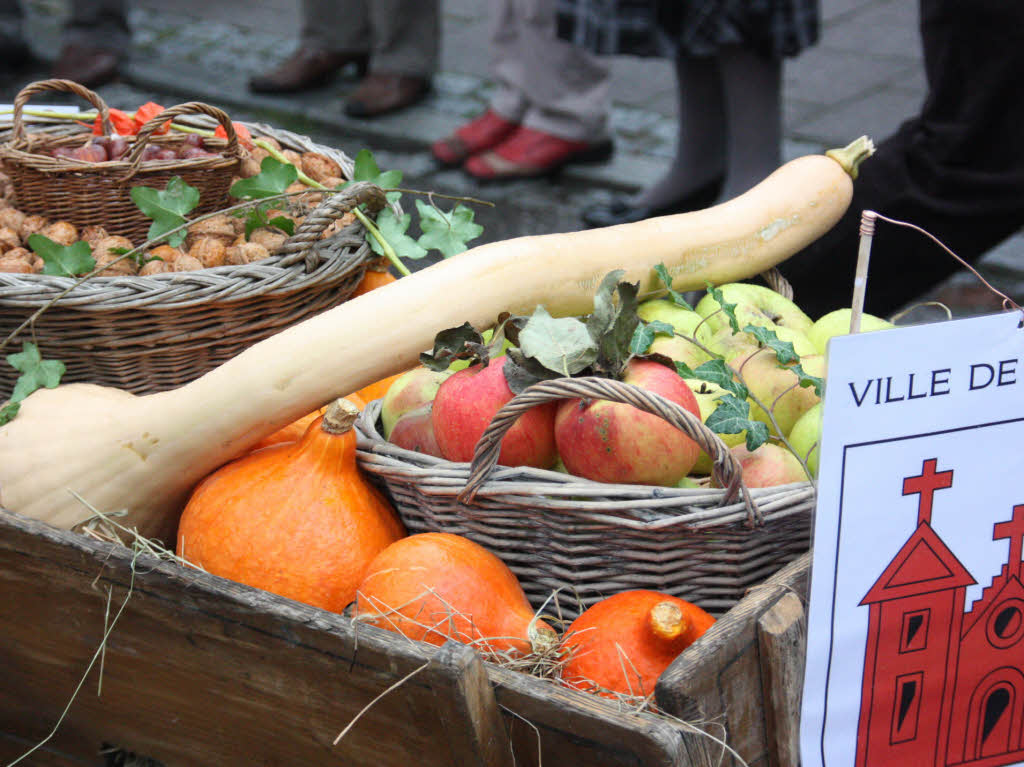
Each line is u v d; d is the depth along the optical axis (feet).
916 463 3.08
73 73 17.42
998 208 6.75
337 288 5.33
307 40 17.22
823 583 3.09
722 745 3.09
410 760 3.28
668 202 12.10
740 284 5.21
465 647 2.99
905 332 2.94
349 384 4.33
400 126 15.88
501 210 13.70
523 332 3.91
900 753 3.32
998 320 3.03
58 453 4.35
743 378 4.53
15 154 5.36
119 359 4.92
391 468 4.08
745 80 10.10
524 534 3.92
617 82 17.26
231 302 4.86
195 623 3.51
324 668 3.28
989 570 3.26
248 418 4.27
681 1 10.11
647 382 3.85
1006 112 6.43
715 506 3.68
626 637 3.50
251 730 3.63
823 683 3.18
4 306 4.78
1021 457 3.19
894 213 6.91
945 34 6.41
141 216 5.63
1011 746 3.45
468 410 3.98
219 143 5.89
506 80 14.40
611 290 3.97
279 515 4.07
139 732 3.97
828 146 14.34
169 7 21.17
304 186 5.98
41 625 3.94
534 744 3.14
